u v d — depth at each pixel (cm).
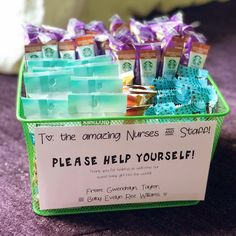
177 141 56
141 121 55
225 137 78
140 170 58
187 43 64
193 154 57
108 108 55
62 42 62
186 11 128
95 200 59
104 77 56
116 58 61
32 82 56
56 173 56
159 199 61
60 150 54
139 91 58
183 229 59
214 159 73
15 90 91
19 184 67
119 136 54
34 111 55
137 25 67
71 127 53
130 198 60
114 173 57
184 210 63
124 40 64
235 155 74
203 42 65
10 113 84
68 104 54
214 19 125
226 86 95
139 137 55
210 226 60
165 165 58
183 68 64
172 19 70
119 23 70
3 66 95
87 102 54
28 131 55
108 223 60
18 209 62
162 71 63
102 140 54
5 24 92
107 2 106
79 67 58
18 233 58
